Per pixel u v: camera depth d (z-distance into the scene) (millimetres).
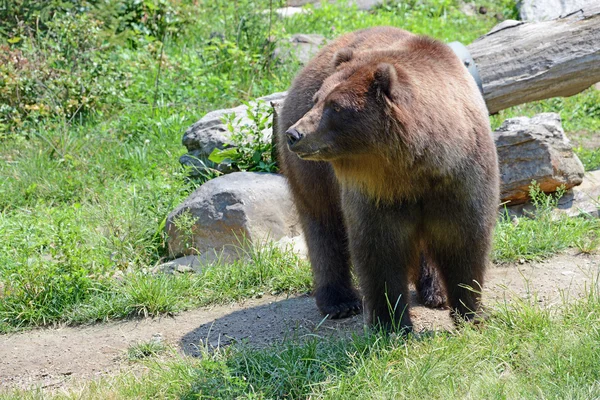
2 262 10672
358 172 7332
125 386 7613
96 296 9883
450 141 7184
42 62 16547
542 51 12570
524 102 12906
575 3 21078
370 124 6992
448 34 20812
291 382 7234
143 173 13695
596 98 16938
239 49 18094
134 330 9289
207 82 16641
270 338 8695
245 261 10594
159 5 19609
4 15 18047
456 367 7055
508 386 6625
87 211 12242
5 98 15992
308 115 7203
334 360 7535
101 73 16547
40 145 14891
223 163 12398
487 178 7566
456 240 7664
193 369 7668
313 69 9078
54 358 8727
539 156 11039
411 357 7332
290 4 23781
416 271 9109
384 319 7953
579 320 7523
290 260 10414
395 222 7555
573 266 9656
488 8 23125
